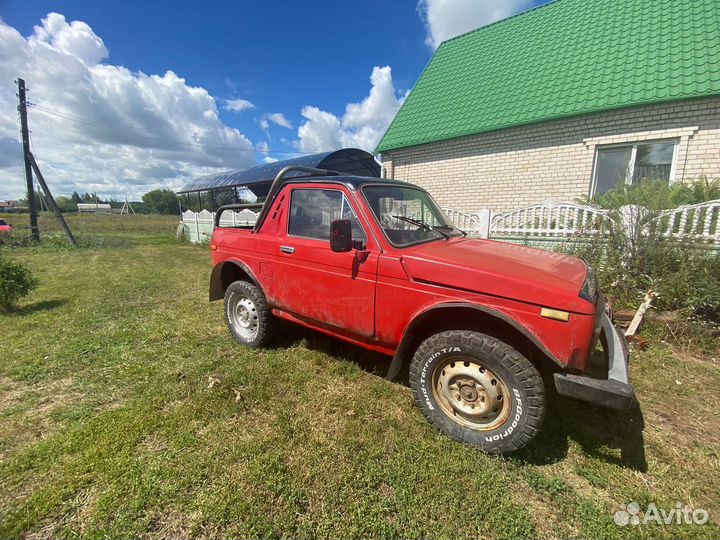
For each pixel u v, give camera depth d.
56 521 1.73
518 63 9.42
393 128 10.76
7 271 5.32
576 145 7.46
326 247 2.93
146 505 1.81
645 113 6.61
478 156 8.91
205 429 2.42
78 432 2.38
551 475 2.08
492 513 1.80
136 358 3.60
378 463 2.12
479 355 2.18
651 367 3.38
